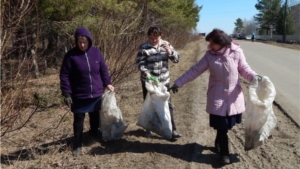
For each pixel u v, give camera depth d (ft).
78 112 14.35
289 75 37.88
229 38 12.89
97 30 22.76
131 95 25.73
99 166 13.38
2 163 13.73
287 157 14.16
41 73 32.65
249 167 13.30
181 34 80.79
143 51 15.52
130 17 27.22
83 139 16.19
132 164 13.61
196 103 23.48
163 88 15.21
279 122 19.17
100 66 14.88
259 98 13.41
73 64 14.03
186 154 14.61
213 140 16.28
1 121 14.49
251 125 13.17
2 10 13.52
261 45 115.65
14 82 14.92
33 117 19.65
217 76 13.03
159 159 14.08
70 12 25.79
